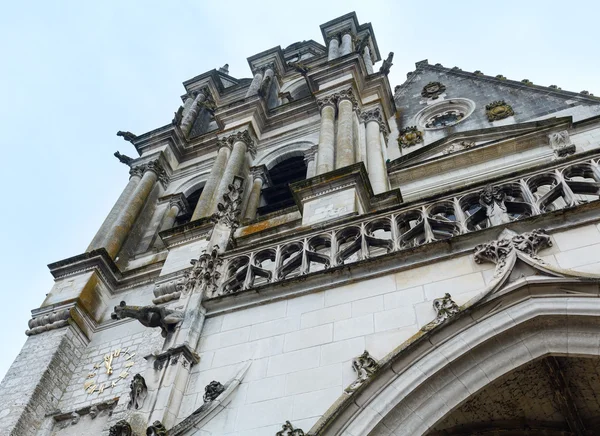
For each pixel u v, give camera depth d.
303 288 9.09
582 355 6.74
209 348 8.91
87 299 17.50
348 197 14.78
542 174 9.17
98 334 17.09
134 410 8.12
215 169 23.19
